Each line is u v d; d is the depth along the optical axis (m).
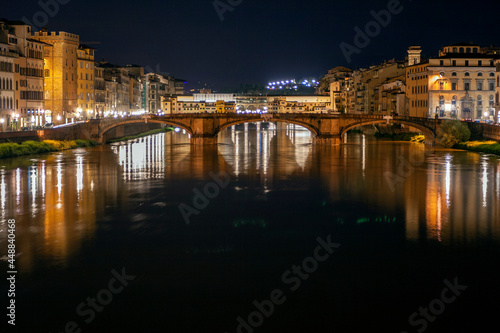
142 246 60.25
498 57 192.12
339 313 45.31
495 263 55.34
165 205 79.88
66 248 59.53
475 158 134.12
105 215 73.56
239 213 75.12
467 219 71.94
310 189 93.12
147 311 45.44
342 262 55.56
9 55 156.88
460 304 46.72
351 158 139.88
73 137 167.62
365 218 72.50
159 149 166.25
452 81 191.62
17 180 98.81
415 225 68.94
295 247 60.09
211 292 48.59
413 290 49.19
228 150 165.12
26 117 172.62
